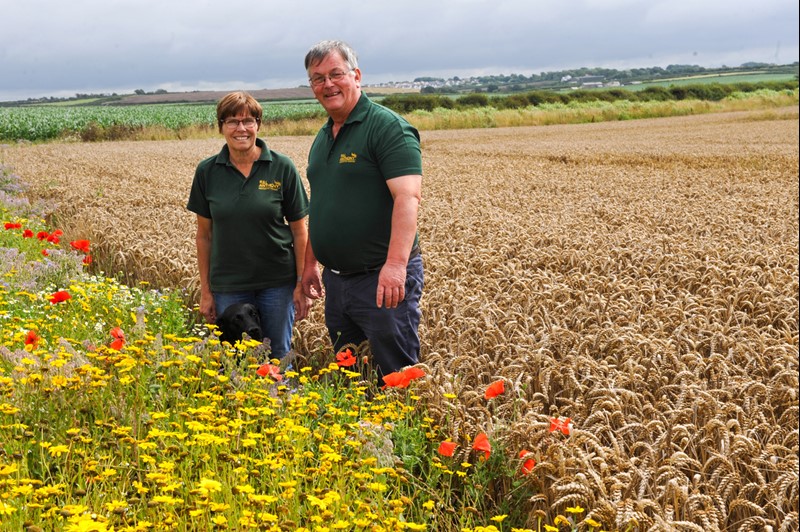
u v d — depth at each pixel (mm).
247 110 5332
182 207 13797
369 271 4980
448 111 61188
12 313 6086
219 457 3375
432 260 8516
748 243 10867
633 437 4129
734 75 159250
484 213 13547
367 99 4918
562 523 3541
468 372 5039
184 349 4656
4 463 3375
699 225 12250
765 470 3842
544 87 164000
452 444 3666
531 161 27234
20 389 4051
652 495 3582
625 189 18344
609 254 9461
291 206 5656
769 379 5164
